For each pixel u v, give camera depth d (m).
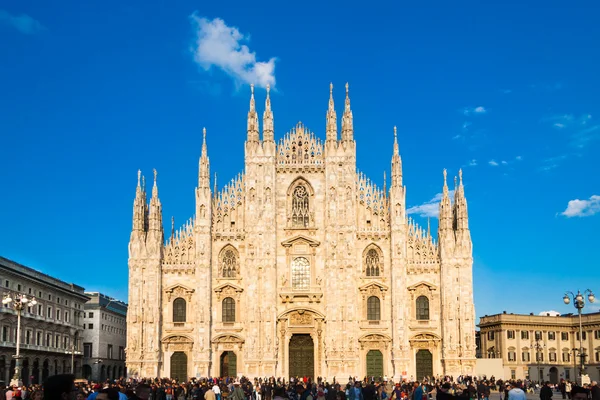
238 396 56.53
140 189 112.62
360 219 112.62
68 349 155.50
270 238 110.69
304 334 110.25
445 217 110.69
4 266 122.44
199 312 108.88
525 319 168.50
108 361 183.38
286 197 113.44
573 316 172.00
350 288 109.06
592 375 164.88
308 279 111.12
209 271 110.38
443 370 107.69
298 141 114.88
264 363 107.31
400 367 107.00
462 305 108.38
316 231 112.12
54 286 146.75
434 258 111.00
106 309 181.75
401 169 112.38
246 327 108.81
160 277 110.62
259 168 113.12
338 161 112.56
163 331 109.75
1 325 121.94
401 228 110.50
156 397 64.81
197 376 107.25
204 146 113.50
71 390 12.98
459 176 112.56
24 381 131.62
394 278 109.31
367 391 64.81
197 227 111.25
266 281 109.50
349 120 113.94
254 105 115.19
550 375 168.38
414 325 109.38
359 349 109.12
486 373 112.12
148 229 112.69
